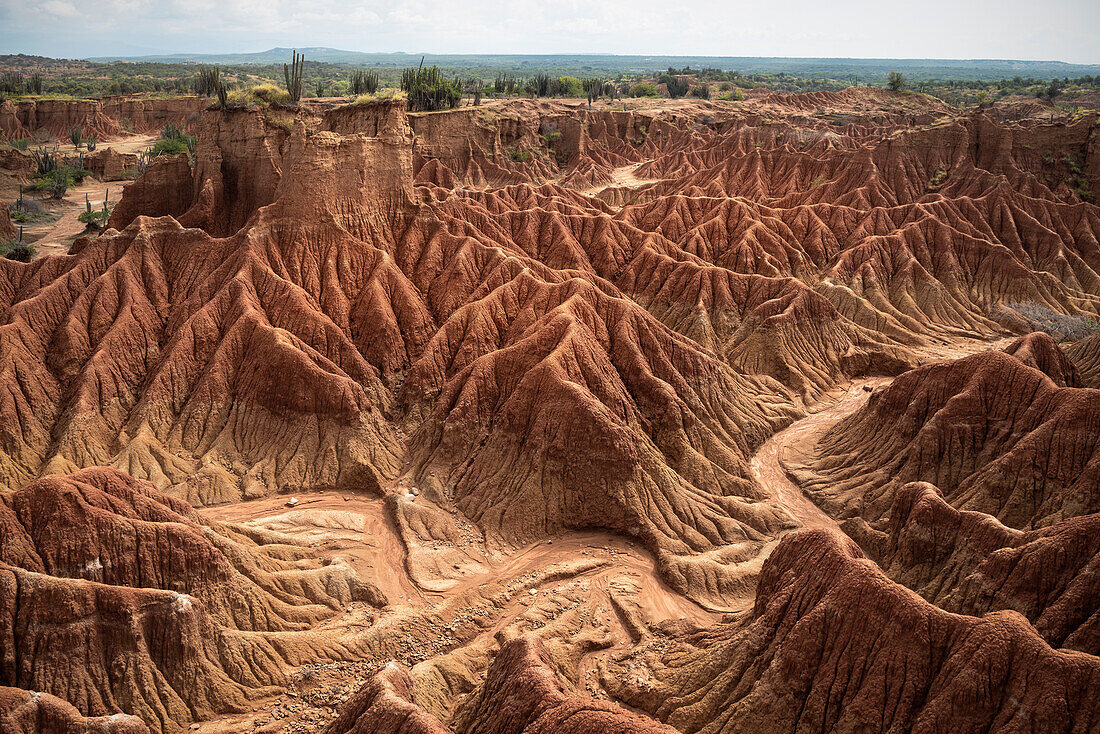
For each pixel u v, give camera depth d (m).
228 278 67.44
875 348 88.81
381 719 32.34
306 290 68.62
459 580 49.41
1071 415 51.09
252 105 79.00
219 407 60.97
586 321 65.19
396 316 69.12
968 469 55.41
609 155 182.38
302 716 38.44
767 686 35.47
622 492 54.44
